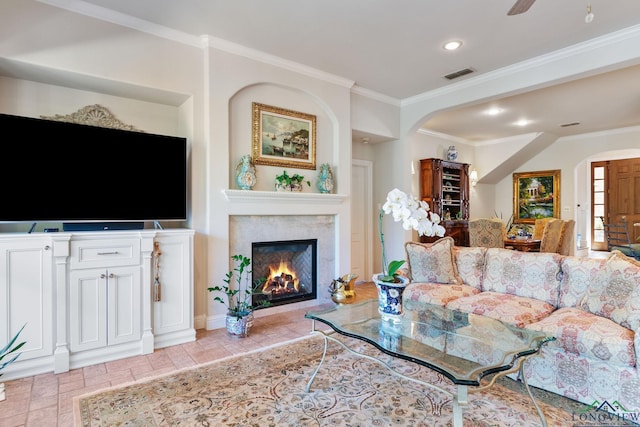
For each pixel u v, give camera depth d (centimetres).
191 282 312
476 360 171
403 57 376
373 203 586
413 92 491
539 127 666
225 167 349
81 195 277
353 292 418
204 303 342
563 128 676
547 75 372
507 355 175
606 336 201
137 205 303
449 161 693
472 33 324
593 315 234
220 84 345
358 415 197
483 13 290
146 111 351
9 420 191
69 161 273
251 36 333
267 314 391
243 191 351
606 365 200
